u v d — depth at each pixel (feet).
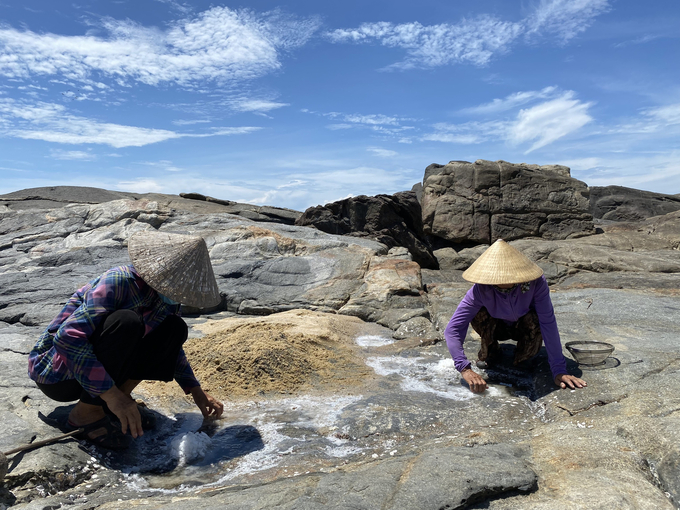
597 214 55.42
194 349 13.98
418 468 7.50
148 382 12.36
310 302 20.68
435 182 38.32
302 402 11.76
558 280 27.07
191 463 8.99
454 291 22.21
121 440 9.28
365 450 9.43
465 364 12.11
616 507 6.40
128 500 7.51
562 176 39.06
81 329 8.32
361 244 25.81
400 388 12.63
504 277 11.58
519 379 13.04
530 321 12.71
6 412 9.74
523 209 37.42
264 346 13.61
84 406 9.07
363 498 6.77
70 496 7.70
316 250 25.11
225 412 11.19
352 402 11.71
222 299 21.38
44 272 24.09
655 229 37.99
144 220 28.55
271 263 23.47
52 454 8.32
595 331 15.33
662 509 6.43
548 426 9.70
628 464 7.63
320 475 7.86
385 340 17.01
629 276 25.70
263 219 41.19
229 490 7.77
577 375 11.97
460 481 7.04
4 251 27.45
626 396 10.66
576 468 7.62
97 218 29.40
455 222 37.17
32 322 18.47
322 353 14.64
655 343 13.73
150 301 9.15
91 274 23.90
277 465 8.86
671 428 8.46
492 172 37.93
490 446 8.43
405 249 26.13
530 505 6.68
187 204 43.32
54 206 40.93
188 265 8.87
